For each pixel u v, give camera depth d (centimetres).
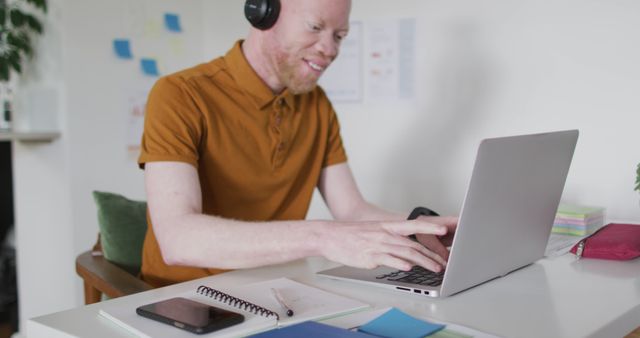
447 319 92
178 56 331
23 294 338
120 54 308
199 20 338
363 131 279
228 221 123
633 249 128
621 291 106
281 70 152
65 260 307
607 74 216
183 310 91
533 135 109
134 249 169
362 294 106
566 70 224
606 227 147
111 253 167
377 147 276
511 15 235
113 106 309
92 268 156
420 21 257
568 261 130
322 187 180
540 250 128
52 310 319
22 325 332
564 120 227
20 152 329
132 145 318
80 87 297
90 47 299
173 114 143
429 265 104
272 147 161
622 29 212
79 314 96
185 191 133
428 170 262
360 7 273
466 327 87
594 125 220
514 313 94
